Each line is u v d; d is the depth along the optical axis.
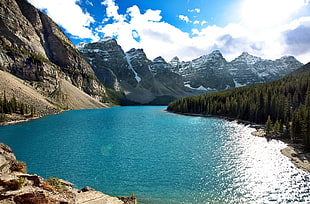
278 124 61.59
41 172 31.42
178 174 31.09
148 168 33.53
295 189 26.28
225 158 39.12
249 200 23.62
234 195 24.81
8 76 118.62
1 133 61.88
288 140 54.16
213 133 66.62
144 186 27.09
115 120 101.38
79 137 57.84
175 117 121.56
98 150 44.12
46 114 113.12
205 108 140.00
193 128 77.56
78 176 30.08
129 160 37.56
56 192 15.39
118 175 30.53
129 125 84.31
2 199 11.45
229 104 118.94
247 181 28.73
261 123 88.12
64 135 60.28
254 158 39.09
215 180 29.12
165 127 79.69
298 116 55.31
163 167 34.00
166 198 23.88
